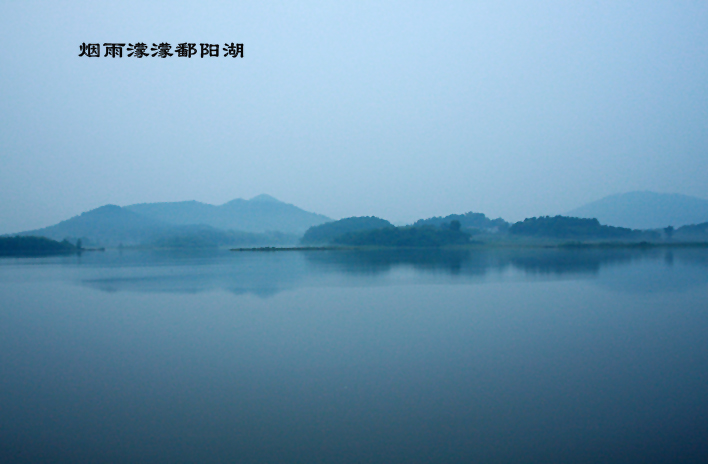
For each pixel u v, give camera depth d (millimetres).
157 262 95688
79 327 24969
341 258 103312
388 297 35000
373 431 11445
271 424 11977
